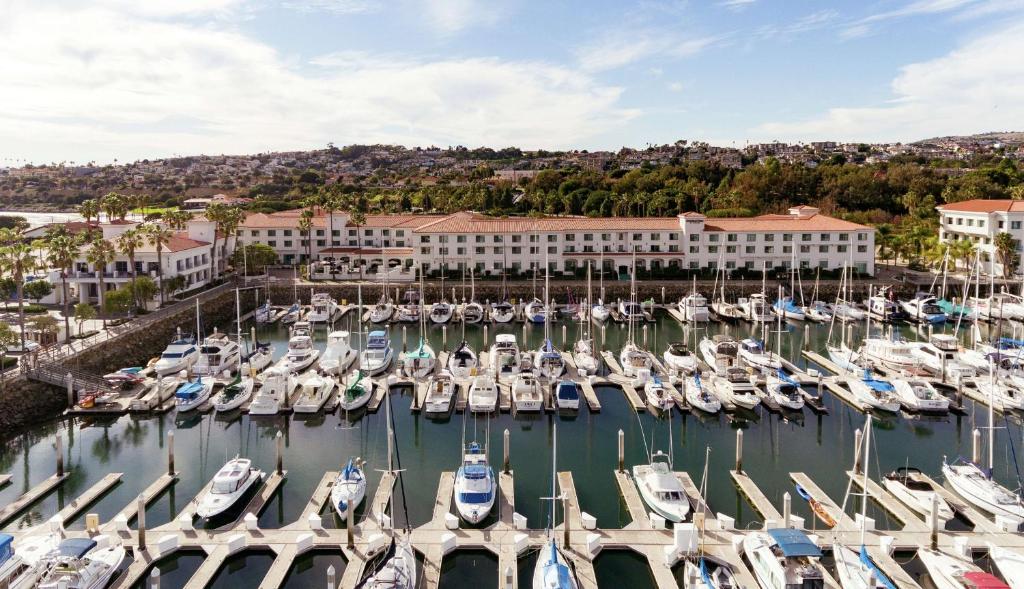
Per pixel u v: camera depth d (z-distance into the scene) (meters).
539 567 32.41
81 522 38.47
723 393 58.81
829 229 112.12
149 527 37.84
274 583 31.83
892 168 191.88
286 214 144.88
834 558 33.84
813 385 63.47
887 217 159.00
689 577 31.39
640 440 51.38
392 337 85.44
